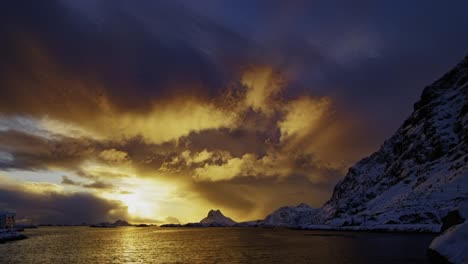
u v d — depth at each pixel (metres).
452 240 44.72
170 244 120.06
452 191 155.25
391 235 127.25
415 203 166.12
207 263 63.69
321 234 164.38
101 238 171.00
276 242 116.88
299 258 67.00
